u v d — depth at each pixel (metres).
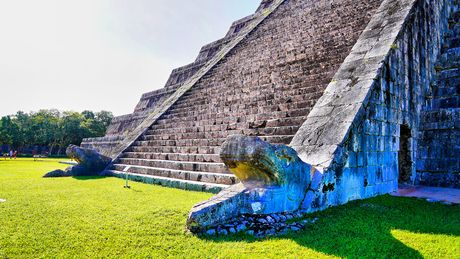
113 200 7.14
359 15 13.17
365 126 7.59
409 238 4.54
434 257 3.90
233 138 5.71
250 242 4.42
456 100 10.31
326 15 15.08
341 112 7.62
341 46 11.59
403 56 9.37
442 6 12.82
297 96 10.13
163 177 10.30
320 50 12.27
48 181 10.62
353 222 5.34
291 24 16.66
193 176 9.42
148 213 5.84
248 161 5.48
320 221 5.40
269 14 20.00
